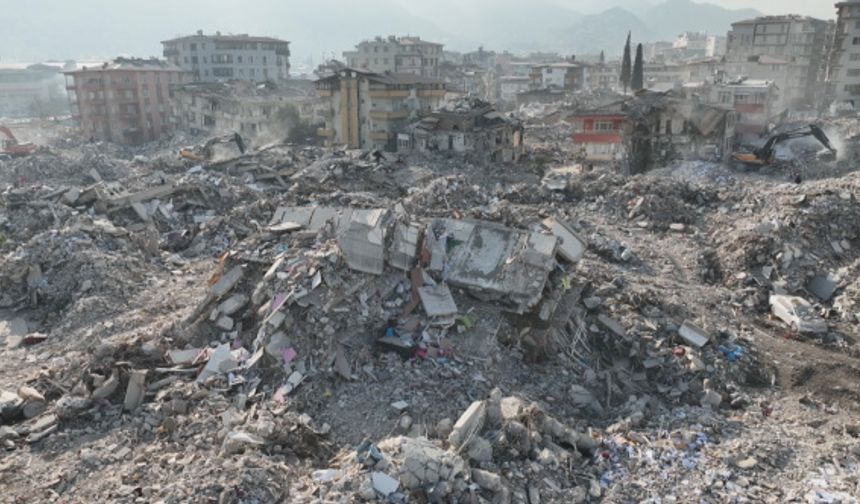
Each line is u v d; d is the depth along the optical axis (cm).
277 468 1767
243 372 2338
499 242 2655
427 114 7888
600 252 3806
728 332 2791
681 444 2023
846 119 7781
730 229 4053
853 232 3644
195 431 2025
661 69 11938
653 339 2636
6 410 2216
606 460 1928
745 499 1759
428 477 1636
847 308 3098
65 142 9469
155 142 10319
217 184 5153
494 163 7250
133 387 2223
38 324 3172
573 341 2592
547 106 11356
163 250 4050
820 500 1745
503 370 2367
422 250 2630
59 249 3550
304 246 2802
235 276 2738
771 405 2364
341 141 8681
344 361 2303
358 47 13975
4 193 4691
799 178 5862
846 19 9650
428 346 2381
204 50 13488
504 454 1850
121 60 10888
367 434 2033
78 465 1916
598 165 6956
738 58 11062
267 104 9594
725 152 6925
